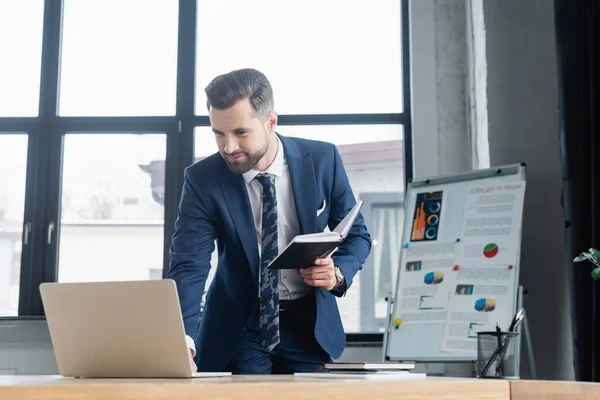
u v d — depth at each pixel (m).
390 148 4.53
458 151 4.39
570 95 3.62
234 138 2.04
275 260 1.88
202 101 4.59
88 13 4.67
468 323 3.69
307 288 2.21
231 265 2.22
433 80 4.45
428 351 3.75
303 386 1.09
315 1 4.66
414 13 4.52
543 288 3.93
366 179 4.52
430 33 4.49
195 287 2.13
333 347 2.20
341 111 4.56
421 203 4.07
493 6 4.18
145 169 4.52
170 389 1.04
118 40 4.64
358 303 4.43
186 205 2.22
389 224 4.48
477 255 3.79
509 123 4.09
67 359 1.51
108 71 4.61
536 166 4.04
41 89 4.57
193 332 2.09
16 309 4.41
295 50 4.62
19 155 4.53
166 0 4.66
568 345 3.87
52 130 4.55
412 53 4.49
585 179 3.53
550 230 3.97
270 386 1.08
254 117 2.05
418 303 3.88
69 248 4.46
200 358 2.22
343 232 1.94
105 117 4.55
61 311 1.49
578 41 3.63
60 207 4.49
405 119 4.52
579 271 3.46
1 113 4.56
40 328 2.29
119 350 1.45
